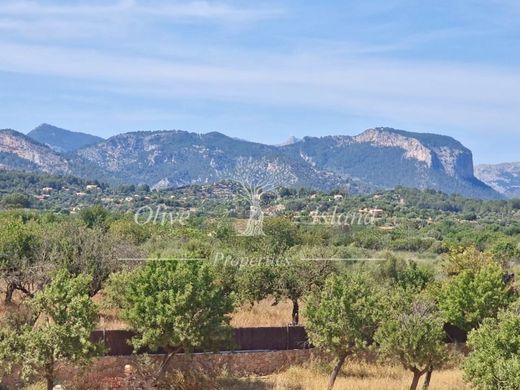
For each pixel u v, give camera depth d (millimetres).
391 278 46188
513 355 22266
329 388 29688
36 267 37312
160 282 29078
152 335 28344
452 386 30453
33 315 27781
